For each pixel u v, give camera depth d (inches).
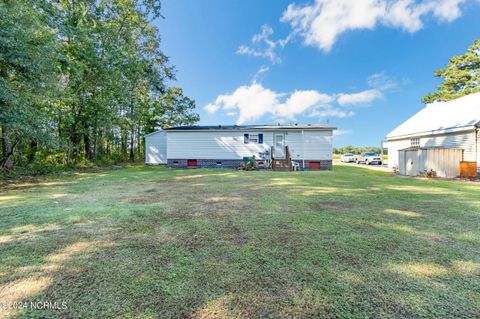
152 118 987.9
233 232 123.6
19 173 393.4
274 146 589.0
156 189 259.8
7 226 134.3
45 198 212.5
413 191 247.3
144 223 139.4
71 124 547.5
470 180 359.9
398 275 81.2
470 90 863.7
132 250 102.2
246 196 219.5
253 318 60.8
